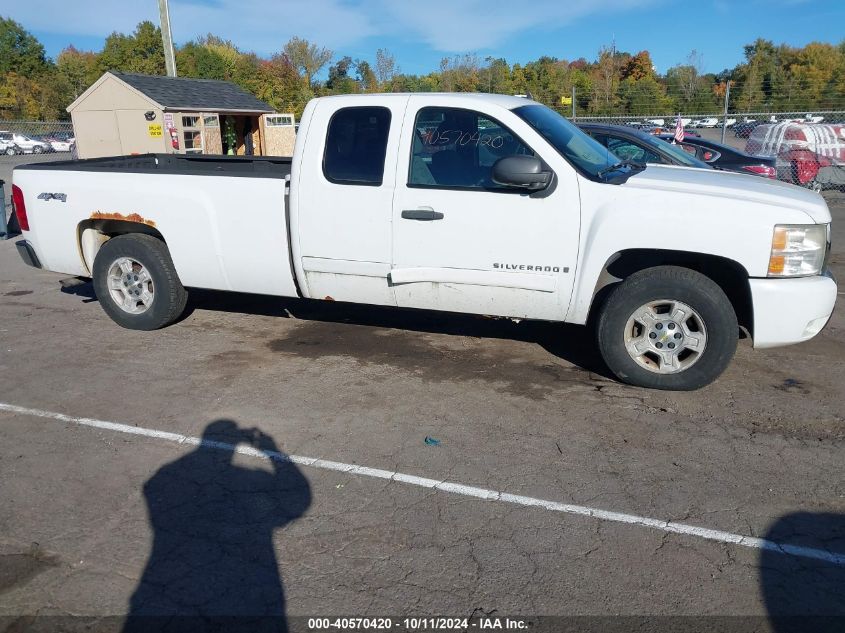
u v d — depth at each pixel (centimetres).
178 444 437
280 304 743
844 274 893
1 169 2478
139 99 1741
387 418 472
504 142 510
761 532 347
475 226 509
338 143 541
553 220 495
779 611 295
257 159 745
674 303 490
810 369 556
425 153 523
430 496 379
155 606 299
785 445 433
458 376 545
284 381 536
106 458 420
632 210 479
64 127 3888
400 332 652
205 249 599
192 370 559
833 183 1602
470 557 329
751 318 477
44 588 310
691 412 479
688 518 359
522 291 514
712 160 1170
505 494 381
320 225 548
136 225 639
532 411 482
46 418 473
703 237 467
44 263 674
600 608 297
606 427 458
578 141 552
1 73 6594
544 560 326
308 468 409
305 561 327
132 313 655
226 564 325
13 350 607
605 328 506
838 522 355
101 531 350
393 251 533
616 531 348
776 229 460
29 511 366
